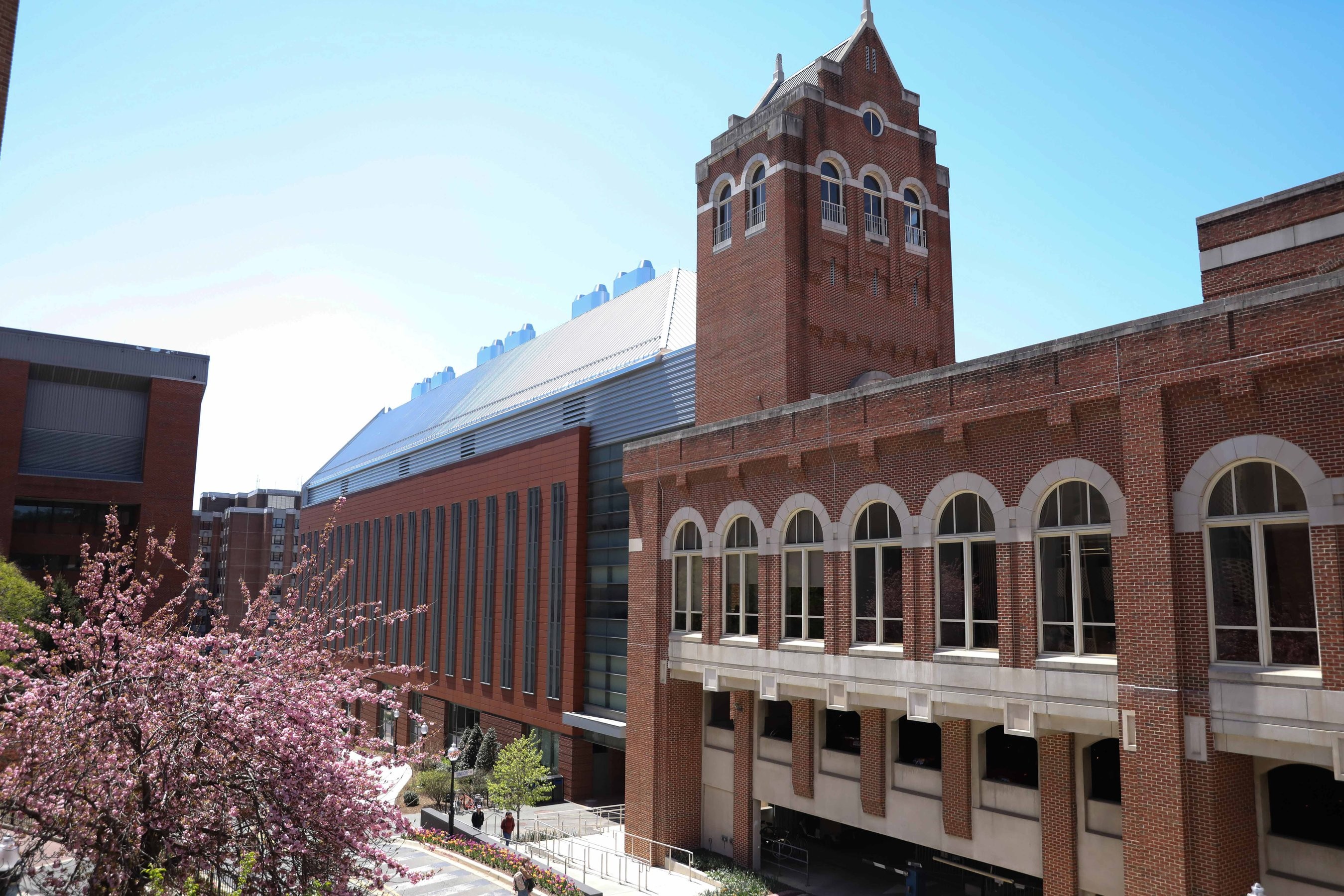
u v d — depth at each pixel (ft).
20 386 212.43
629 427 139.95
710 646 94.12
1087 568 62.03
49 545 214.28
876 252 112.37
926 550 72.43
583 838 113.60
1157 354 58.13
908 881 79.82
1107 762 66.08
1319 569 50.49
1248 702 52.29
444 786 145.18
